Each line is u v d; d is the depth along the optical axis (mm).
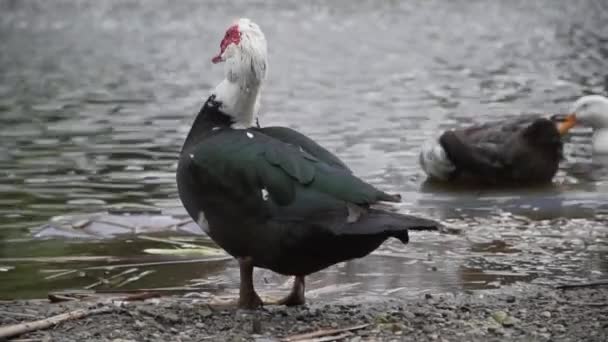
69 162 16781
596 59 33156
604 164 16484
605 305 8938
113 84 28359
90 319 8359
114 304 8914
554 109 22375
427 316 8586
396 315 8617
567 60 33031
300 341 7758
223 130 8719
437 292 9734
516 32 44219
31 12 58594
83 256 11156
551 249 11422
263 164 8219
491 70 30547
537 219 12961
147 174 15797
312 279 10289
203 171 8422
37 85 28219
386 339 7883
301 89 25984
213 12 56969
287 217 8078
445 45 38906
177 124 20938
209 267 10734
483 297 9328
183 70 31766
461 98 24375
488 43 39469
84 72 31547
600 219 12945
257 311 8711
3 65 33750
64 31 47625
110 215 13031
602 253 11219
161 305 8914
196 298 9438
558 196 14312
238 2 62531
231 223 8375
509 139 15141
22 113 22781
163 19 53438
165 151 17797
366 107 22844
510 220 12898
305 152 8391
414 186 15062
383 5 60312
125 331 8047
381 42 40250
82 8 60594
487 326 8234
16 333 7887
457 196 14383
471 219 12961
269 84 27031
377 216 7770
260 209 8180
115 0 65125
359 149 17781
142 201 13930
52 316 8477
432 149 15336
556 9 56500
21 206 13617
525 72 29875
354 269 10641
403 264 10828
